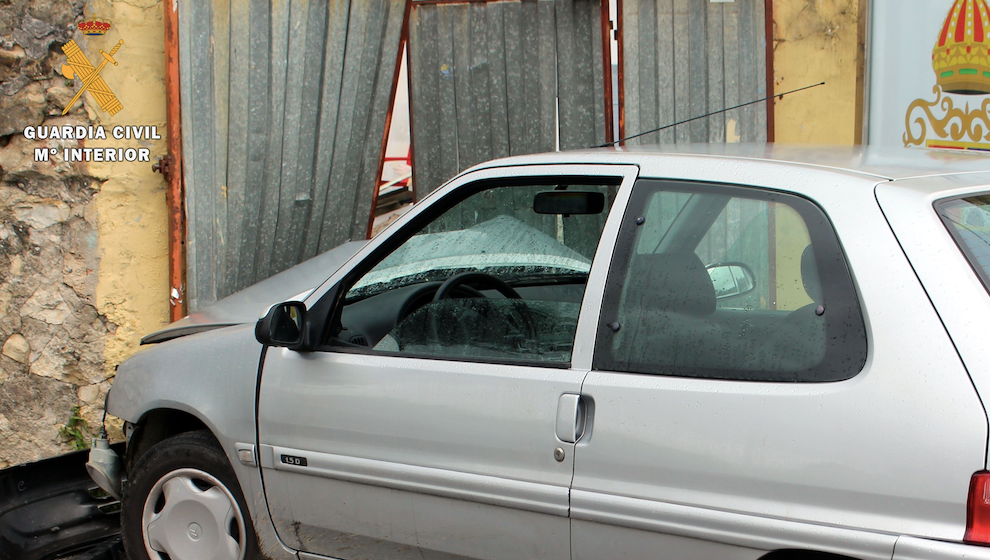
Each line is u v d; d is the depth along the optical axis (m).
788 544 1.88
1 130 4.73
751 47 5.17
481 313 2.49
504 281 2.57
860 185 2.01
